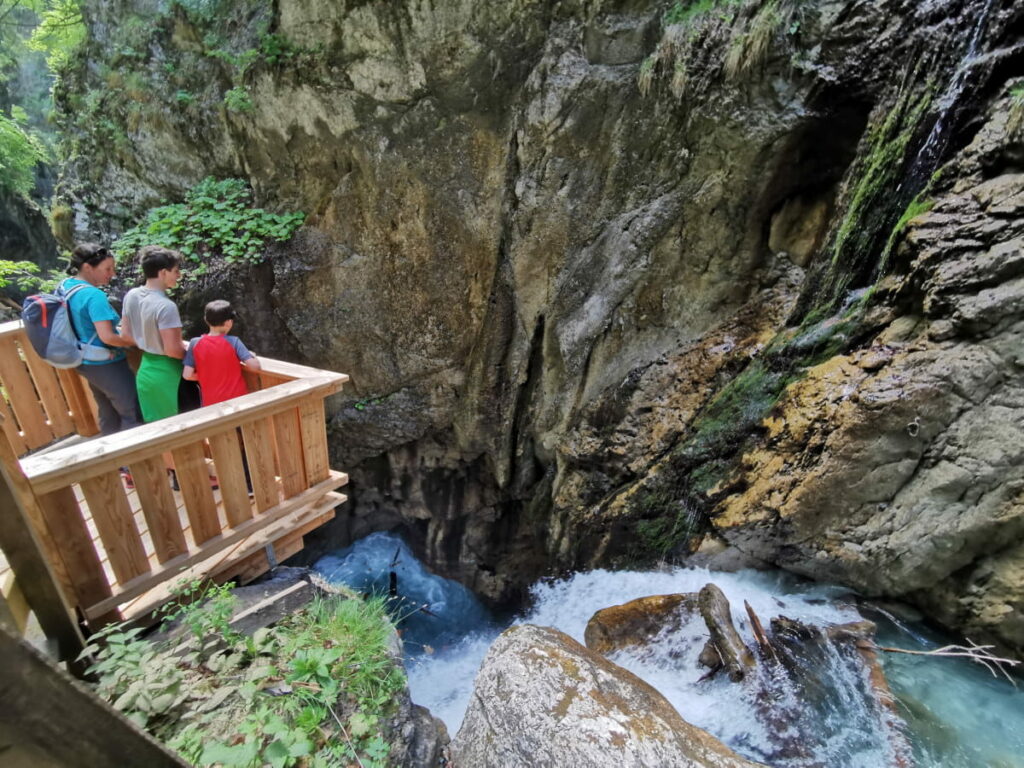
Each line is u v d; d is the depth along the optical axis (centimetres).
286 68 587
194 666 241
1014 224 328
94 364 335
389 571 831
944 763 281
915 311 380
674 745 245
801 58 443
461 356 670
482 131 569
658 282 559
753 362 499
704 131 493
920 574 362
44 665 71
